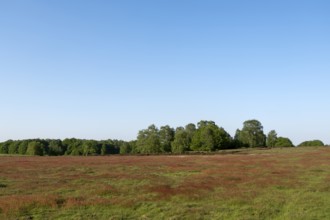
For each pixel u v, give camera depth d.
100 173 40.06
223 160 59.78
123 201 21.30
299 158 60.03
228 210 19.08
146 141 120.25
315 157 61.06
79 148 149.88
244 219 16.98
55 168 46.78
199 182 30.39
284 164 49.03
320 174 35.78
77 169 45.44
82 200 21.81
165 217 17.64
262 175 35.28
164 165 50.75
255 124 133.88
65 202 21.20
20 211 18.58
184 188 26.53
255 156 69.88
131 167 48.19
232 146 126.75
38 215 17.97
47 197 21.98
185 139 114.75
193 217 17.38
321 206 20.00
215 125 119.25
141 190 26.02
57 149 149.25
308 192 24.89
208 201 22.08
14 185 29.14
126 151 148.12
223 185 28.61
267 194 24.12
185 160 62.16
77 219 17.11
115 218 17.28
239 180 31.69
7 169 45.16
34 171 42.41
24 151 147.38
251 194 23.86
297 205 20.28
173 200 22.31
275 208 19.47
